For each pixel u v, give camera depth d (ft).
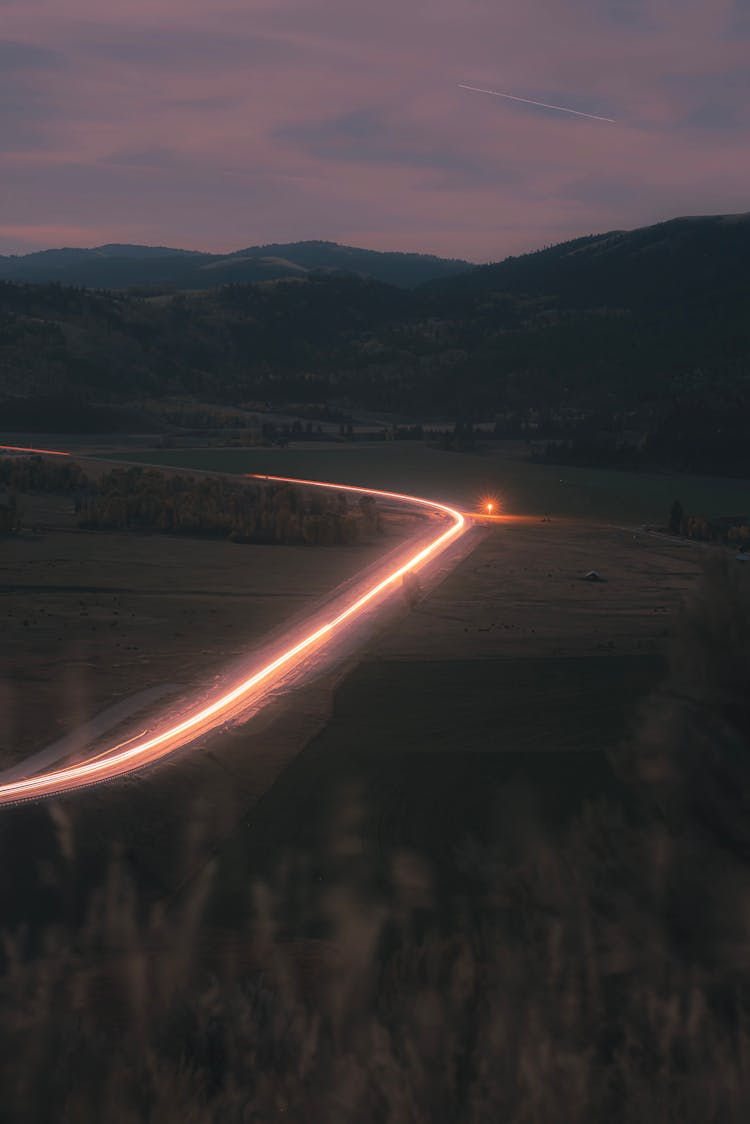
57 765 180.96
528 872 14.12
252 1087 11.46
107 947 14.96
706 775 14.94
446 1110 10.87
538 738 191.31
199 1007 12.80
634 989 11.99
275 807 155.43
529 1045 11.19
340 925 14.11
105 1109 11.34
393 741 194.90
